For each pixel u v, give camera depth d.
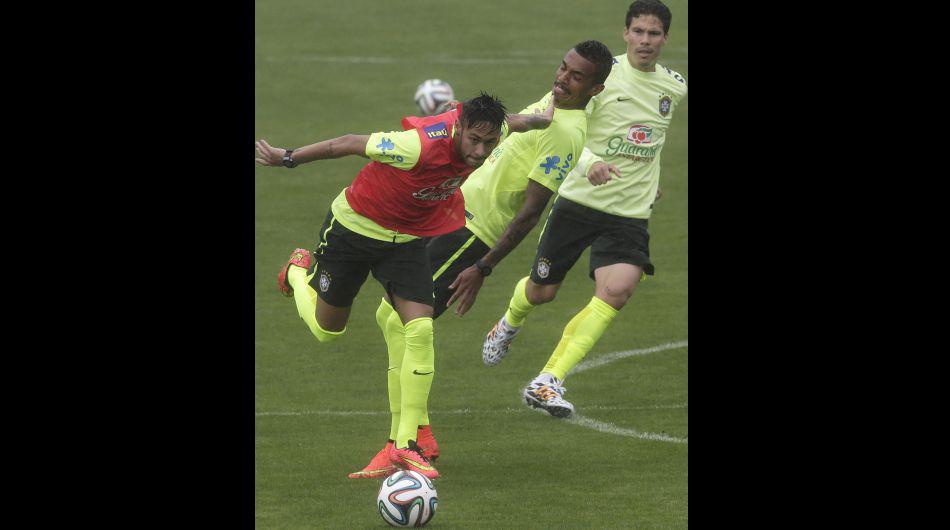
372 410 33.62
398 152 26.22
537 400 32.62
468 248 31.66
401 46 76.19
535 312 43.03
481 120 25.91
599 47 29.41
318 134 60.44
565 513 25.95
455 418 33.09
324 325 29.81
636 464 29.28
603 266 33.44
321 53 74.75
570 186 33.41
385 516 24.98
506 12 83.19
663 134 33.66
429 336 27.80
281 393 34.97
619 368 37.28
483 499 26.91
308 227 50.31
